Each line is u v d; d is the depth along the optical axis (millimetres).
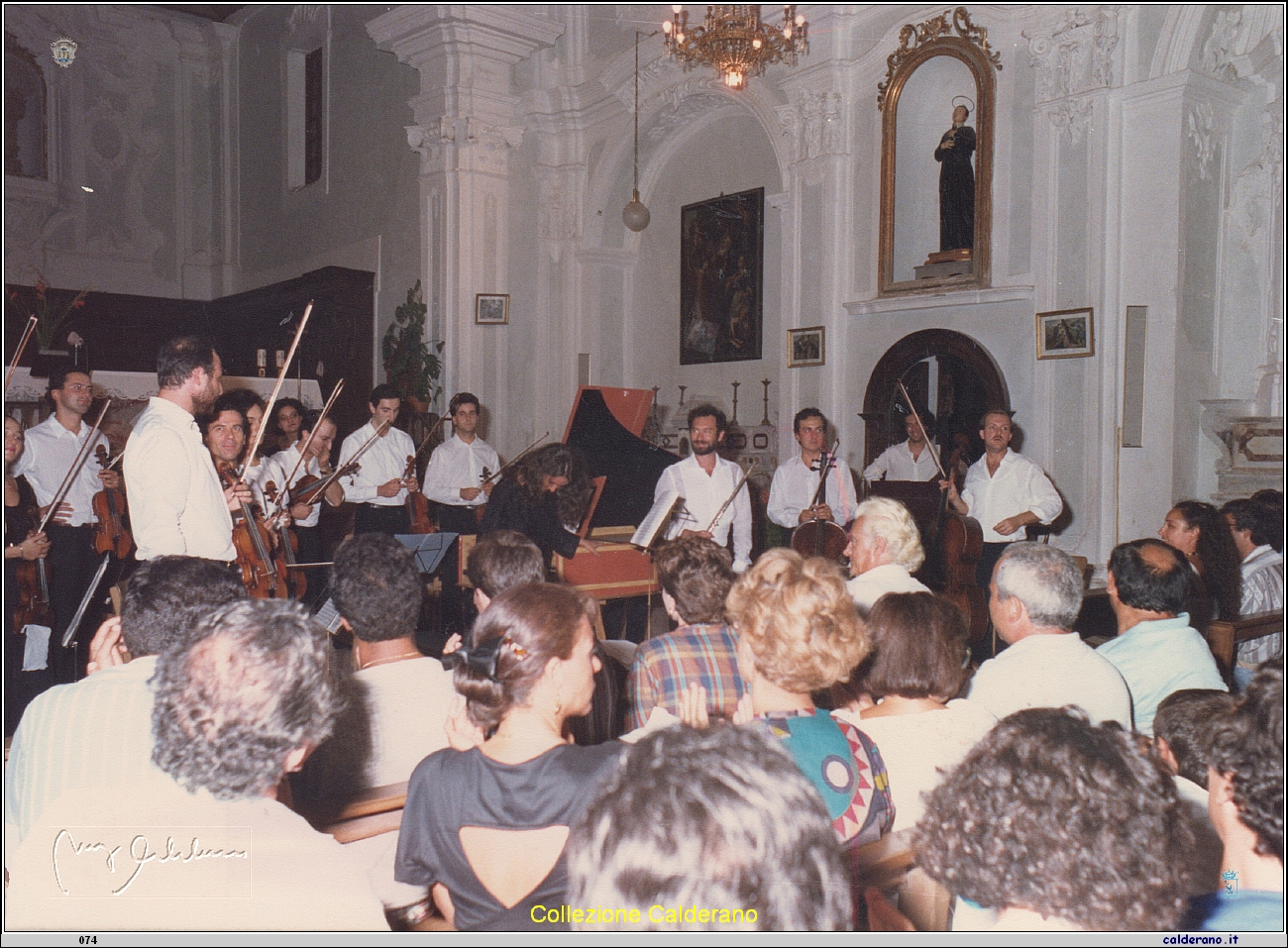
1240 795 1320
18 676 4324
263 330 11906
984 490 5422
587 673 1583
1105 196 6062
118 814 1358
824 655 1670
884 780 1728
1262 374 5910
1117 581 2592
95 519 5062
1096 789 1091
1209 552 3857
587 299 9617
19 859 1342
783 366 7914
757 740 976
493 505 4441
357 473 6023
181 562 1881
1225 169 6156
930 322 7047
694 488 5242
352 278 10312
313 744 1411
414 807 1499
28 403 7500
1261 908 1285
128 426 7941
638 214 8406
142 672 1734
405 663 2154
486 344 9406
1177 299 5883
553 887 1435
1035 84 6367
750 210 8648
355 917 1359
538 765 1468
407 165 10039
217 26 12711
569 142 9602
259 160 12484
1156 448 5988
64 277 11836
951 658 1963
